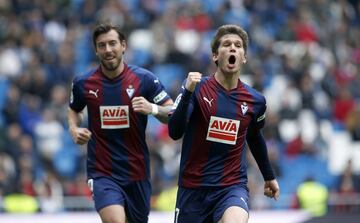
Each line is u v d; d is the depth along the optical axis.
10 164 44.41
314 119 54.34
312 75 58.94
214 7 64.56
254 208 39.94
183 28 60.22
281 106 53.69
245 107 22.66
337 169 52.78
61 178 45.66
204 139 22.53
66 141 49.34
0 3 58.88
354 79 59.72
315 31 63.44
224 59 22.33
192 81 21.41
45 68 53.97
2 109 50.72
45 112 49.94
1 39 57.22
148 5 62.22
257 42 60.44
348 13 68.69
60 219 36.03
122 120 24.33
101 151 24.38
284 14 64.62
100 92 24.38
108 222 23.42
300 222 35.97
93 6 60.50
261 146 23.48
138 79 24.55
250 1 64.38
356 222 35.53
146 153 24.72
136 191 24.55
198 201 22.62
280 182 48.09
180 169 22.95
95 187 24.09
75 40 57.75
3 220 35.59
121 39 24.31
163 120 24.00
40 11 59.53
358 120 55.00
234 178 22.61
